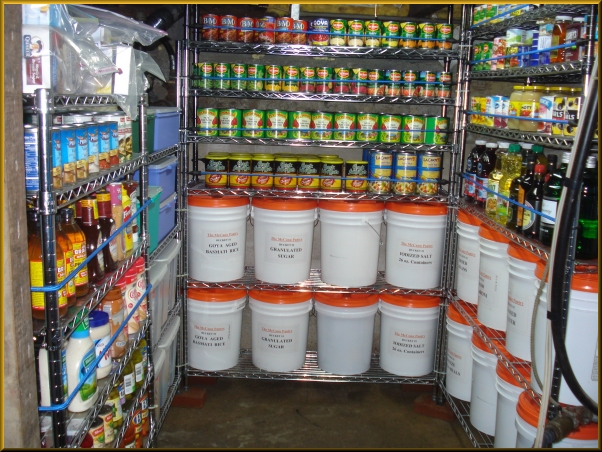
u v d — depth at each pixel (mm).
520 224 1911
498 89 2977
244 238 2740
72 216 1405
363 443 2436
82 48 1472
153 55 2904
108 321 1595
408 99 2594
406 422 2637
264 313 2709
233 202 2611
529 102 1878
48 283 1224
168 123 2395
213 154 2670
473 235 2395
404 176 2645
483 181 2391
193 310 2723
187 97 2576
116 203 1709
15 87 1111
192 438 2436
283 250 2637
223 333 2734
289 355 2756
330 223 2631
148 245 2029
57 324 1236
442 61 3010
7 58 1074
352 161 2648
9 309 1112
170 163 2484
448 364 2613
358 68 2742
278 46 2504
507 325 1967
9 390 1138
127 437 1904
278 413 2680
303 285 2734
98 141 1532
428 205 2643
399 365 2768
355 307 2670
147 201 1994
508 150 2246
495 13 2279
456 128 2641
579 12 1705
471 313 2434
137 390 1978
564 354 1414
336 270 2678
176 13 2592
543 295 1688
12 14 1089
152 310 2217
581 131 1324
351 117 2576
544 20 1901
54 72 1234
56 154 1242
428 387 2961
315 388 2951
